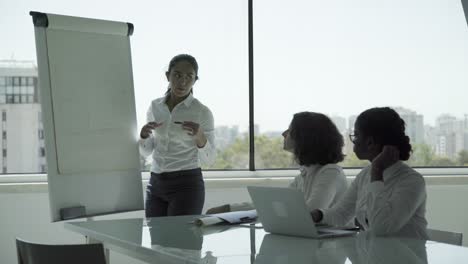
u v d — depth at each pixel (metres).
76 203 3.80
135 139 4.14
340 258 2.07
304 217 2.50
